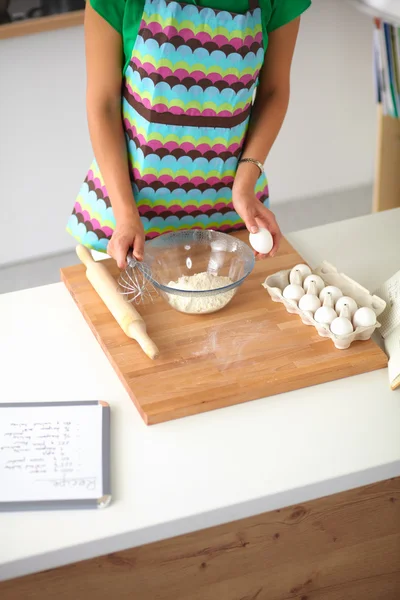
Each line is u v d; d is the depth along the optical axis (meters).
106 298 1.61
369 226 1.96
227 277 1.67
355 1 2.56
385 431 1.39
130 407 1.45
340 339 1.52
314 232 1.94
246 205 1.70
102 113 1.70
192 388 1.44
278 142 3.59
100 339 1.56
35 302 1.71
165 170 1.76
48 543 1.20
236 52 1.62
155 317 1.62
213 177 1.80
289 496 1.29
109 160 1.70
